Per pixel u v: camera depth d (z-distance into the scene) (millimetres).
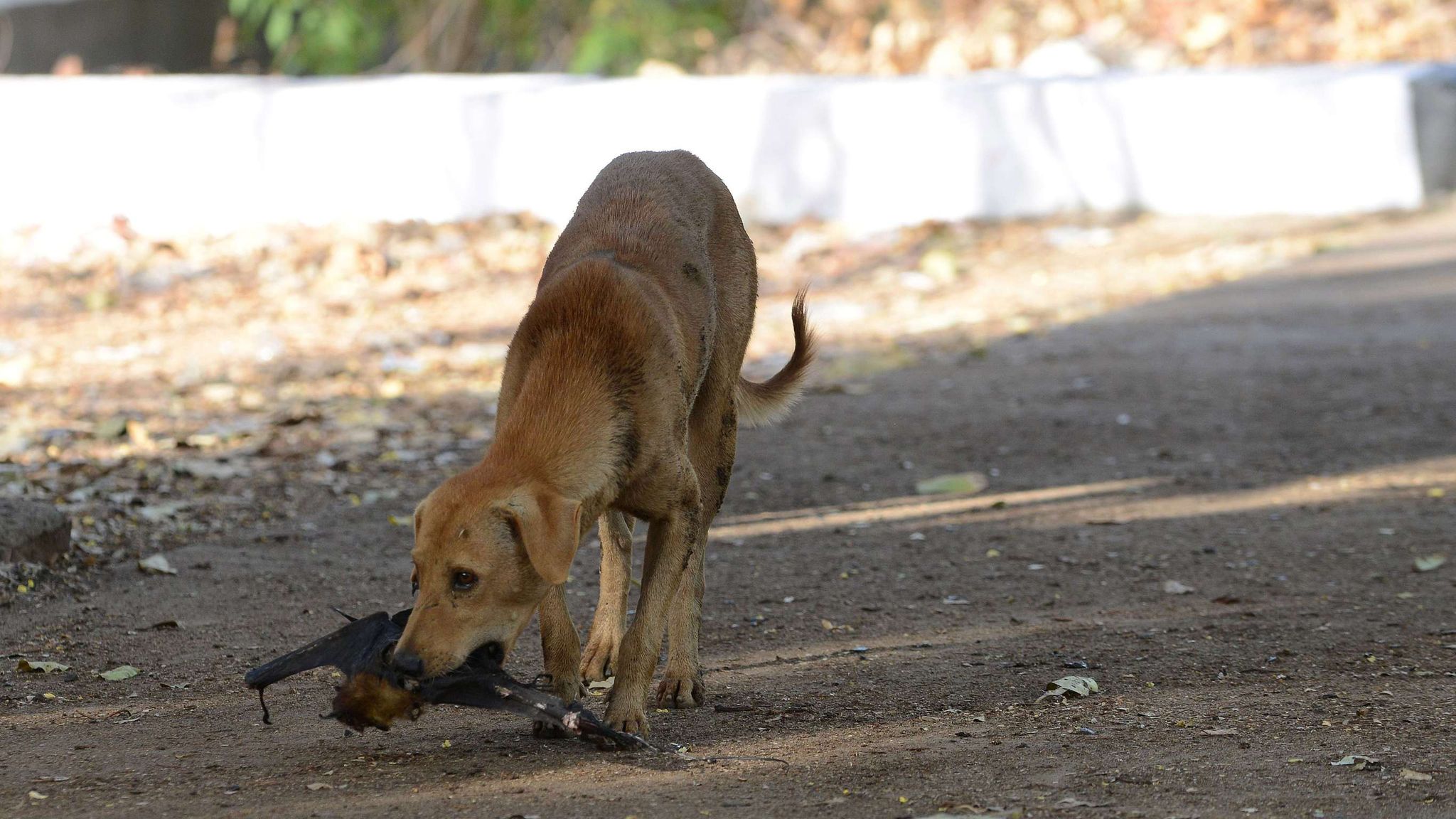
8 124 20641
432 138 20797
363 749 6047
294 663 5668
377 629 5656
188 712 6531
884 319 16688
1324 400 12633
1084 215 20625
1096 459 11305
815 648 7500
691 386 6730
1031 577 8656
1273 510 9852
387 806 5324
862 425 12516
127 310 17422
